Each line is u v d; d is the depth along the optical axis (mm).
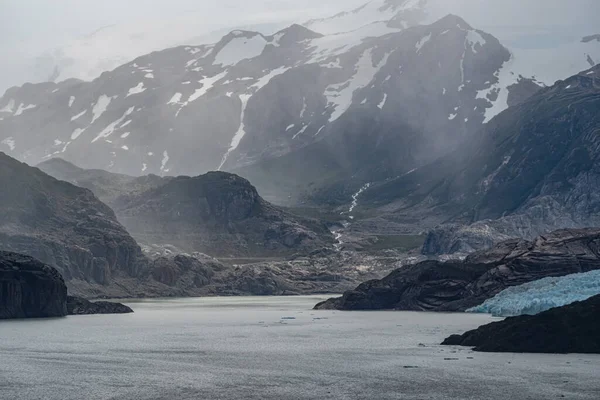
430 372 141000
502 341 165875
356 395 123188
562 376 135500
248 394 123938
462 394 123438
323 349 174375
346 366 149250
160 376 139000
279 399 120375
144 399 120438
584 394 122750
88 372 143000
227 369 146500
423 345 178125
